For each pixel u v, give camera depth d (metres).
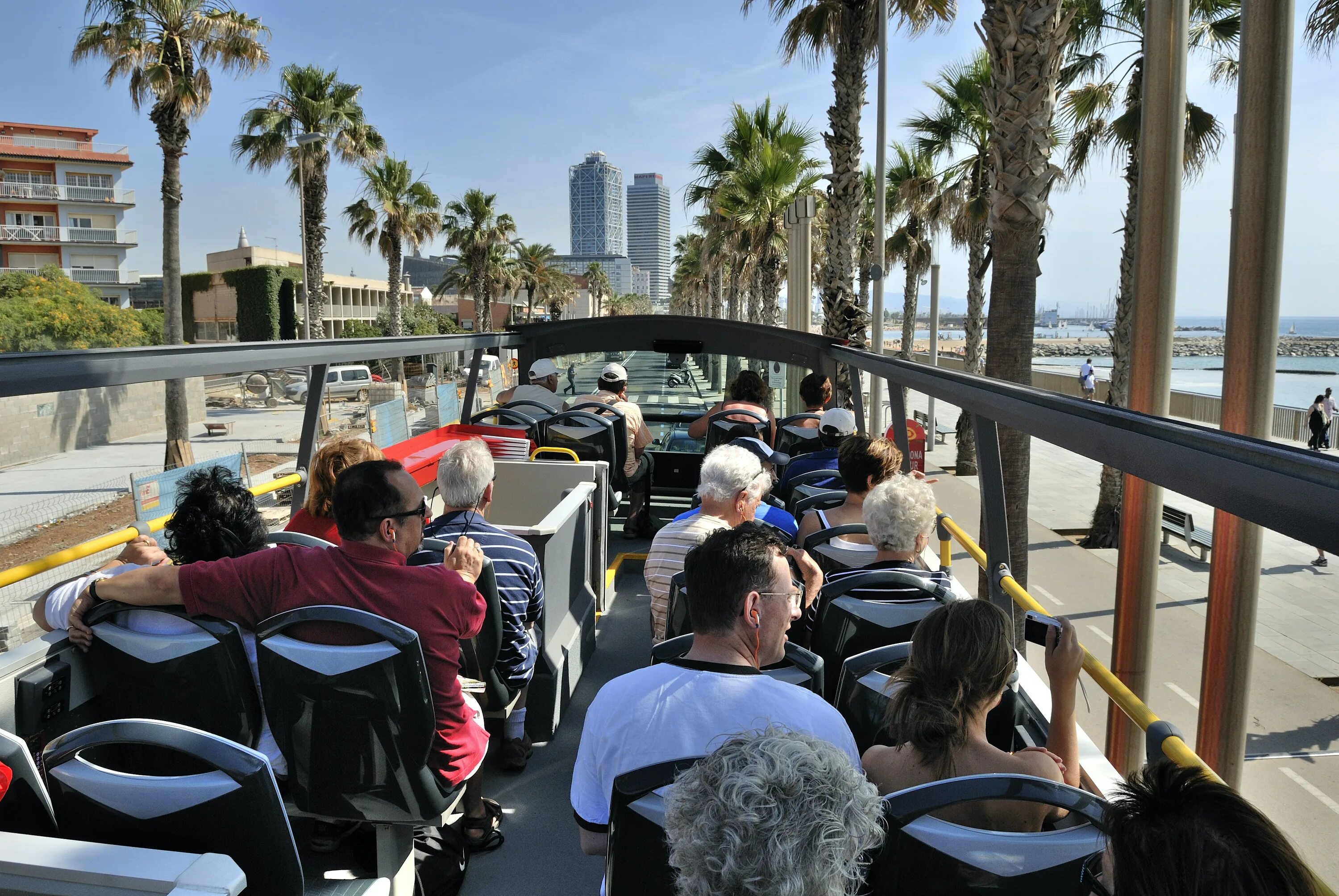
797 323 14.30
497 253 61.81
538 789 3.34
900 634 2.53
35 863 1.44
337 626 2.07
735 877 1.14
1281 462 1.16
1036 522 19.58
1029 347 7.88
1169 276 4.49
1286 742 9.17
